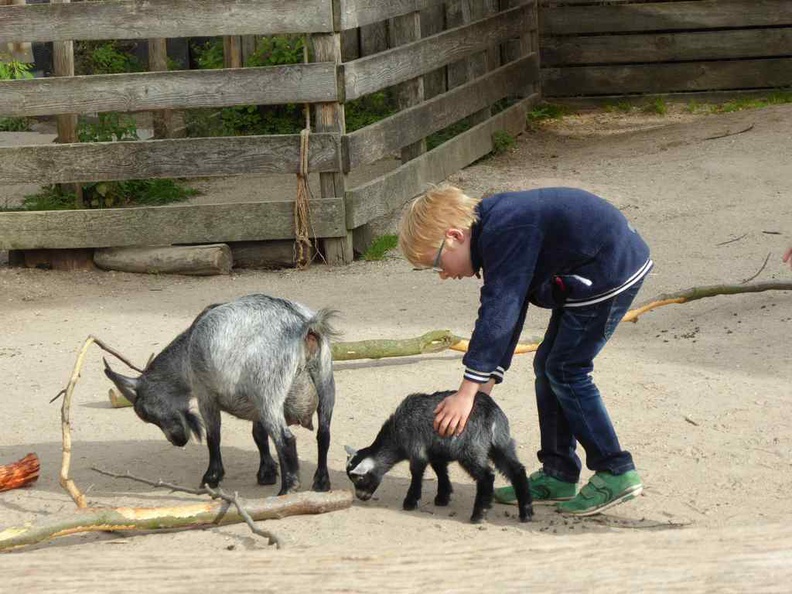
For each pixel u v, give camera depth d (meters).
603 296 5.11
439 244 4.90
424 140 14.30
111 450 7.06
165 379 6.34
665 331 9.09
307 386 5.94
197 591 2.21
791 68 20.38
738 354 8.34
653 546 2.31
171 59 22.27
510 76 18.17
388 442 5.74
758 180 14.05
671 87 20.78
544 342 5.62
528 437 6.88
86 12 11.61
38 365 8.94
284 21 11.50
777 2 20.11
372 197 12.36
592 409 5.43
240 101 11.70
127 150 11.92
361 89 12.03
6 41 11.72
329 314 5.81
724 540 2.31
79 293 11.41
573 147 17.66
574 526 5.48
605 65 20.88
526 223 4.89
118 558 2.47
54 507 6.03
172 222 12.03
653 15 20.42
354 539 5.27
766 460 6.33
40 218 12.04
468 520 5.62
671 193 13.87
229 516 5.44
